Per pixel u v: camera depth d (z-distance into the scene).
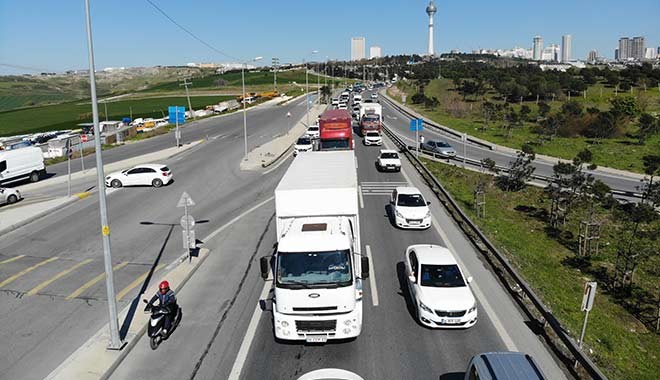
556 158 40.78
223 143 54.47
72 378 10.77
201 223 24.23
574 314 15.80
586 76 90.94
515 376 8.86
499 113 66.25
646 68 94.00
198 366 11.37
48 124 93.25
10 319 13.98
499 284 15.81
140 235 22.48
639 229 23.03
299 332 11.65
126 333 12.80
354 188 13.76
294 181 14.89
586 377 10.53
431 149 42.47
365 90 135.38
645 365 13.56
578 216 25.42
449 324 12.73
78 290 16.09
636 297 17.70
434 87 110.81
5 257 19.59
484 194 28.61
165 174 33.50
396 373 10.94
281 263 11.91
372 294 15.32
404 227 21.91
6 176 33.97
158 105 119.19
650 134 48.56
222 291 15.77
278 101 113.94
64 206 28.17
